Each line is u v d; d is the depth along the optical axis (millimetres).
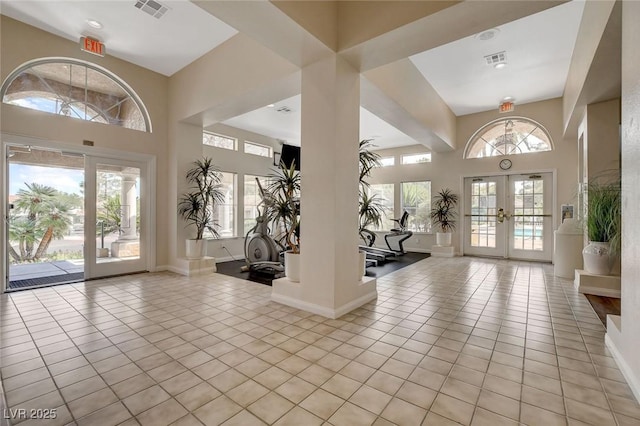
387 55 3033
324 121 3072
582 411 1582
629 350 1852
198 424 1493
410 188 8594
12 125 3762
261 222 5656
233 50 4156
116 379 1889
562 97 6047
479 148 7188
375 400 1684
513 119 6738
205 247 5301
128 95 4941
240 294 3834
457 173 7438
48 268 5426
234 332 2623
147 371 1982
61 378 1896
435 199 7824
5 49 3719
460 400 1681
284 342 2424
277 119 6586
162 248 5301
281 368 2023
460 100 6262
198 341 2441
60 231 5441
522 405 1634
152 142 5133
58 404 1641
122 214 4867
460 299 3625
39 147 4023
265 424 1494
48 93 4133
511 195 6832
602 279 3775
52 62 4164
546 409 1599
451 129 6941
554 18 3533
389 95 4086
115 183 4777
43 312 3119
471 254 7352
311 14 2656
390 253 7184
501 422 1502
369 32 2758
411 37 2719
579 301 3529
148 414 1564
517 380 1877
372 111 4613
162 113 5270
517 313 3117
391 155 8977
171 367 2035
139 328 2701
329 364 2078
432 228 8000
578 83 3930
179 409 1605
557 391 1760
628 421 1503
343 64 3107
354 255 3295
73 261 5801
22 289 3994
